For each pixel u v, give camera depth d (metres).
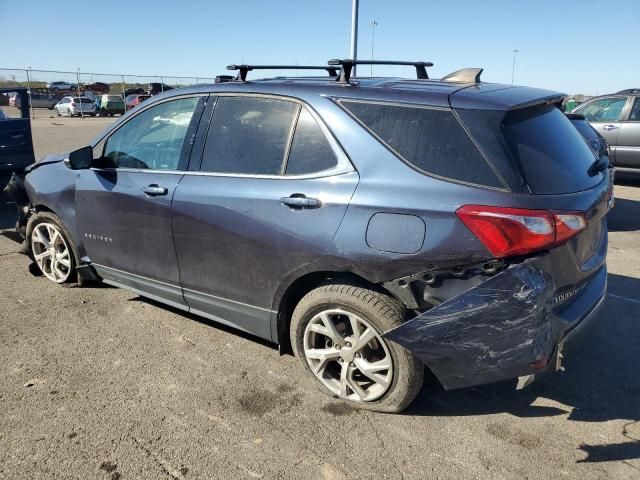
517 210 2.50
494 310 2.52
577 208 2.65
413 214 2.66
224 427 2.90
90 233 4.27
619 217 8.18
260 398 3.17
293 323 3.19
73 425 2.90
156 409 3.05
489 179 2.59
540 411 3.09
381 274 2.75
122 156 4.07
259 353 3.70
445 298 2.64
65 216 4.43
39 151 15.28
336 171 2.93
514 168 2.58
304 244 2.96
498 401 3.18
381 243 2.73
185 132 3.66
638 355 3.76
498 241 2.51
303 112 3.14
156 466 2.60
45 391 3.21
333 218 2.87
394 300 2.82
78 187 4.27
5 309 4.35
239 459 2.66
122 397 3.16
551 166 2.72
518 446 2.78
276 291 3.19
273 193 3.10
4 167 7.25
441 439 2.83
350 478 2.54
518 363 2.55
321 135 3.04
